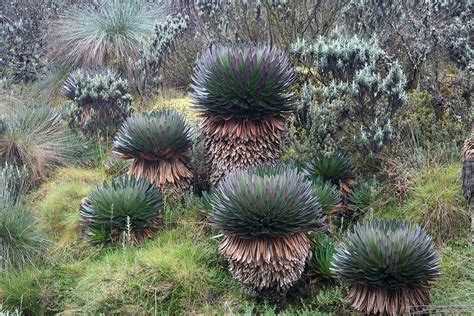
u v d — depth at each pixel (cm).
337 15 778
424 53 653
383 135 568
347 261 436
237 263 482
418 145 605
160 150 582
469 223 521
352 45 613
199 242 552
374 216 550
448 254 503
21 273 575
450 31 688
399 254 420
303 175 501
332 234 531
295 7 739
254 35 773
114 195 560
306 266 504
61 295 548
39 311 548
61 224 627
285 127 586
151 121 586
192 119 735
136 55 908
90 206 571
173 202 593
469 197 502
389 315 428
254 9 784
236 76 545
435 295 461
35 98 911
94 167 739
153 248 542
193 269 514
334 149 584
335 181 572
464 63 674
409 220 503
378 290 432
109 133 775
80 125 776
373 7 725
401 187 556
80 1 1076
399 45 709
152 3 1056
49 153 736
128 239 536
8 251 586
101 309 504
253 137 561
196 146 613
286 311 471
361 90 580
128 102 776
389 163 584
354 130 606
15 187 675
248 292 494
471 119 590
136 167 601
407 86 675
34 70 959
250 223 463
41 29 1029
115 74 825
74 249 592
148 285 507
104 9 960
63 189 659
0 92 873
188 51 849
